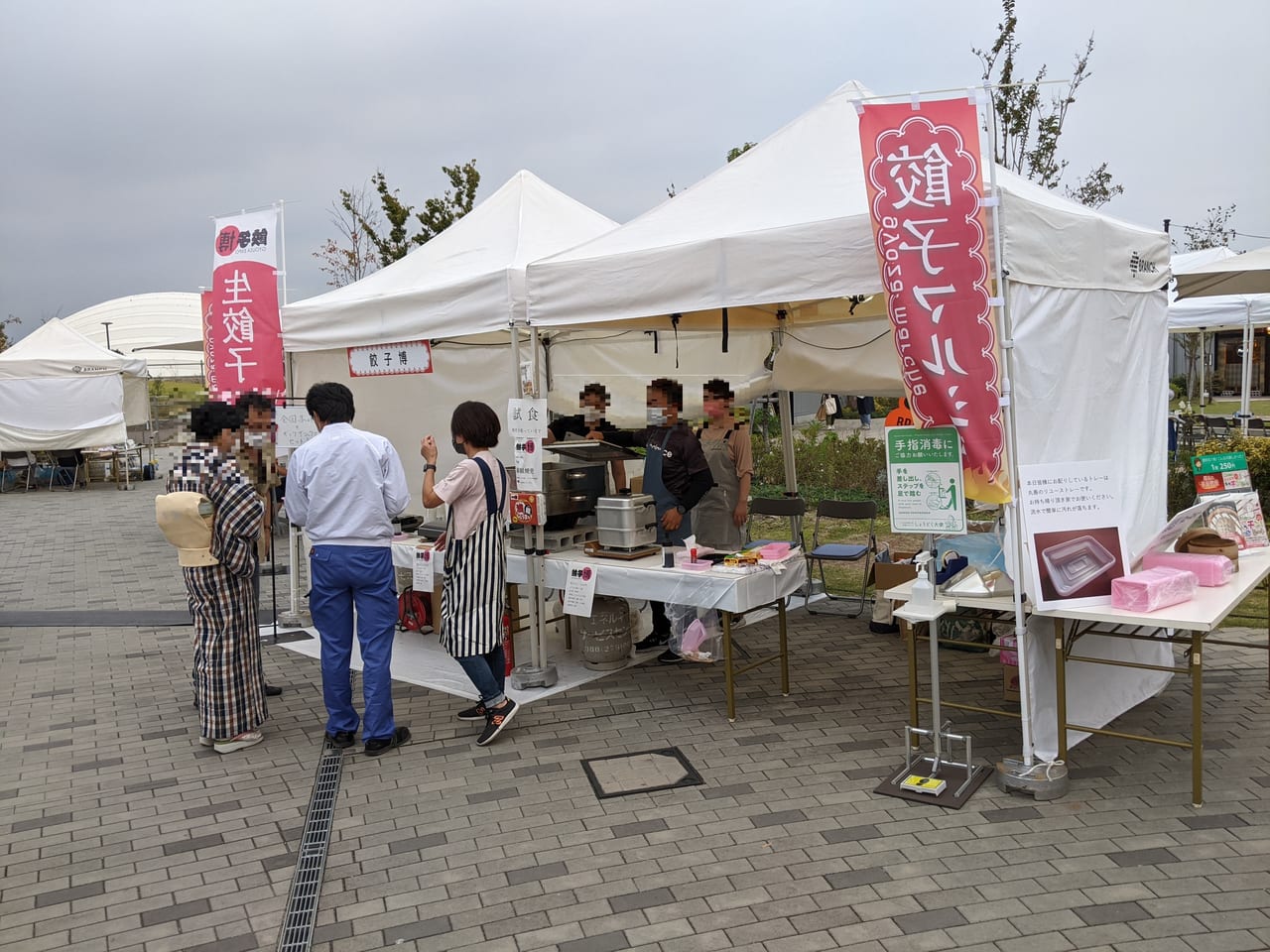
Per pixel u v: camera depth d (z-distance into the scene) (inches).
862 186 174.9
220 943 119.7
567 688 215.3
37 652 263.1
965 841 137.1
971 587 159.3
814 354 289.4
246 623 186.1
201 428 179.6
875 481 523.5
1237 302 488.7
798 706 199.0
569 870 134.3
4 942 121.1
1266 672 209.2
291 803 160.4
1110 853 131.6
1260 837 134.6
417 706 208.4
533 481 204.7
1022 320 151.2
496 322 205.0
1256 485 379.2
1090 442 174.4
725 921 119.2
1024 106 526.9
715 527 245.0
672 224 191.2
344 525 177.3
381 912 125.3
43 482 735.7
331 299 255.0
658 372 335.0
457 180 597.9
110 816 157.5
